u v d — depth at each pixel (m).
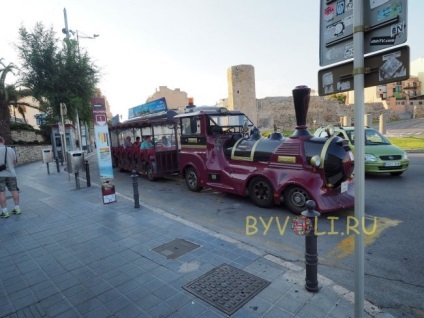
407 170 10.03
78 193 8.88
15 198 6.71
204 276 3.58
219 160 7.61
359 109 2.08
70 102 16.41
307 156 5.76
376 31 1.97
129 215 6.25
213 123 8.06
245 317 2.80
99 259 4.21
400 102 54.91
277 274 3.55
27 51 16.09
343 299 3.01
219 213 6.44
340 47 2.23
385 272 3.67
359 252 2.25
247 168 6.87
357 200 2.19
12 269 4.05
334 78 2.30
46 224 5.92
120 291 3.37
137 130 12.35
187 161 8.62
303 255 4.24
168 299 3.16
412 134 22.89
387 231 4.94
